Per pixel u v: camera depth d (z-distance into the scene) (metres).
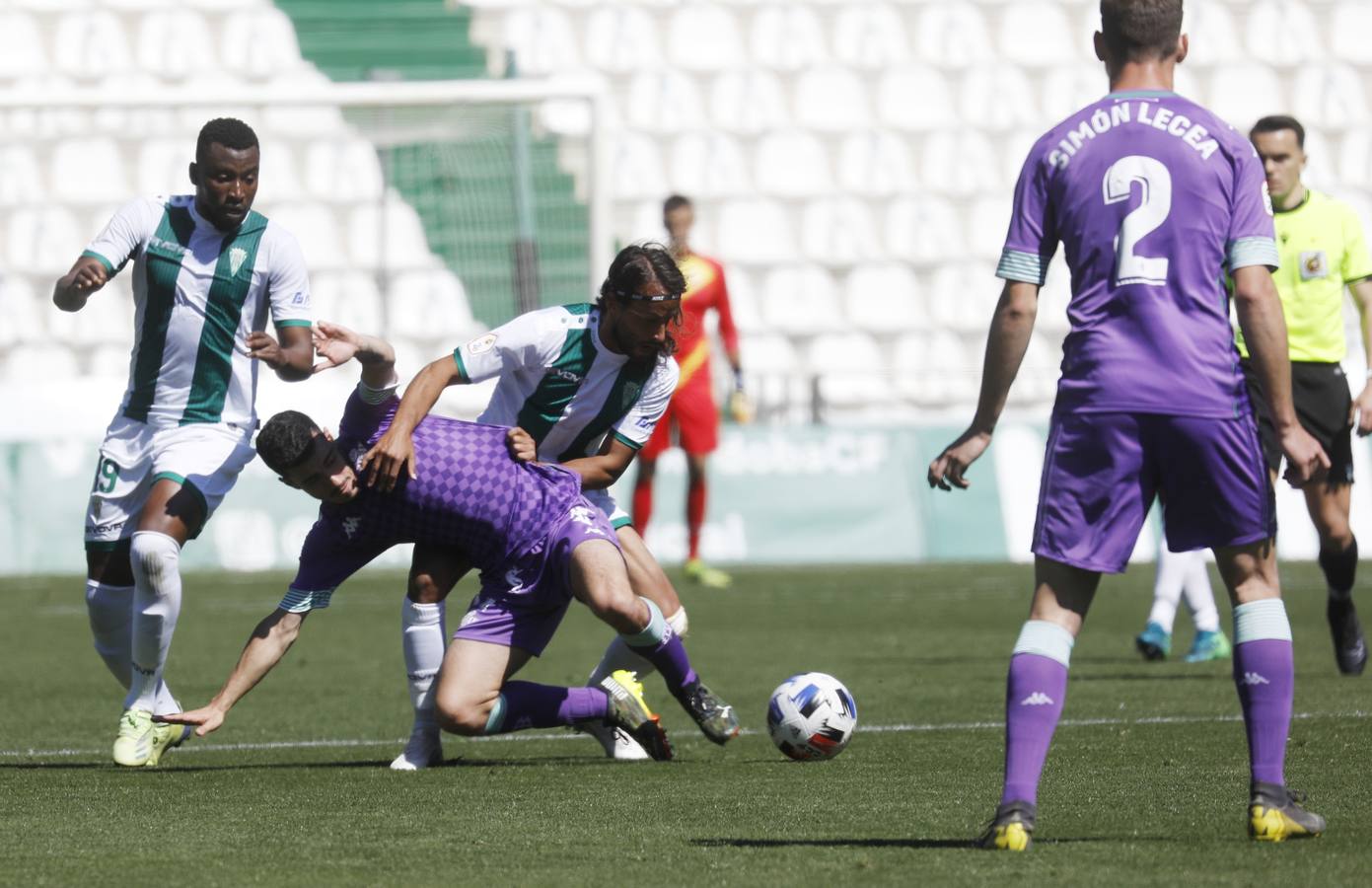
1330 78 81.00
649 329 19.42
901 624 38.75
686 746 21.30
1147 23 14.07
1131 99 13.96
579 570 19.00
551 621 19.56
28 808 16.53
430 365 19.33
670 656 19.84
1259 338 13.58
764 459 59.72
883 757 19.78
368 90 53.28
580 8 79.06
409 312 67.38
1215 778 17.58
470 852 13.93
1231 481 13.72
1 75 74.25
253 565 56.97
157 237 20.81
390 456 18.48
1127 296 13.66
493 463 19.08
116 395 58.16
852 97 78.69
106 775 19.05
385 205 62.53
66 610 43.88
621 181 74.56
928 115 78.88
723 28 79.88
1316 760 18.66
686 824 15.30
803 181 75.81
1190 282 13.63
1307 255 27.89
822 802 16.48
